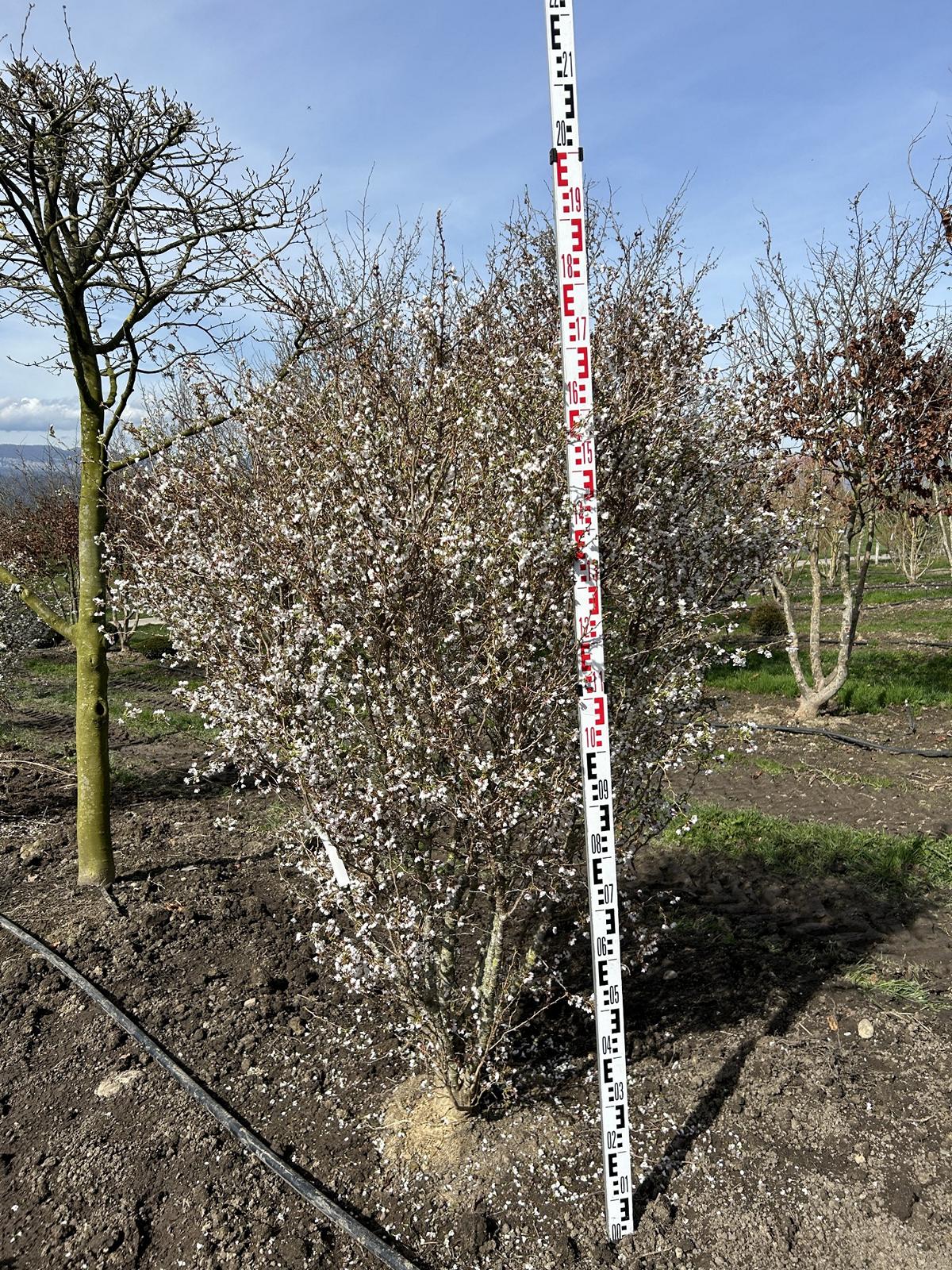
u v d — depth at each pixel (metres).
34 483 17.70
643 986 4.02
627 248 4.33
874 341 7.82
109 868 5.35
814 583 8.92
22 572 12.73
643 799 3.08
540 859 2.76
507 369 2.83
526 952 3.22
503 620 2.49
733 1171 2.91
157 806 6.92
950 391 7.75
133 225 4.61
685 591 3.01
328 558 2.71
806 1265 2.56
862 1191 2.81
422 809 2.74
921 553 24.03
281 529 2.92
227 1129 3.19
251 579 3.18
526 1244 2.66
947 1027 3.65
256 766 3.48
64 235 4.70
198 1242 2.73
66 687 13.24
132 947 4.54
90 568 5.13
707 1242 2.65
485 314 3.50
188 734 9.68
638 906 3.46
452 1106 3.12
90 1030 3.85
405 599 2.64
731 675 10.83
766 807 6.45
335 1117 3.24
